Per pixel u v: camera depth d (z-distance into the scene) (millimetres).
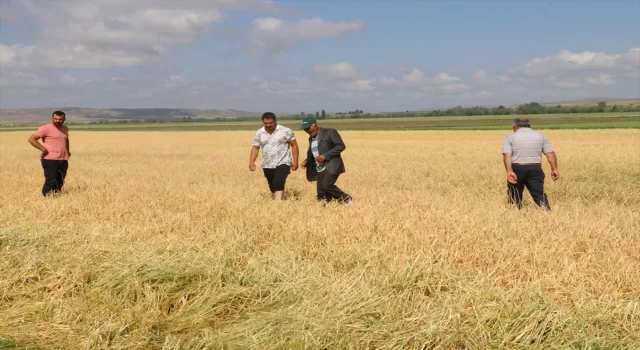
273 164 10562
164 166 21375
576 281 4973
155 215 8562
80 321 4590
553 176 9547
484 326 4168
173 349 4004
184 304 4824
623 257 5523
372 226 7016
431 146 33094
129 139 53062
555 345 3857
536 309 4309
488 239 6383
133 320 4461
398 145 34625
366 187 13336
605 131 49594
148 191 11516
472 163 21047
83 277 5449
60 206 9266
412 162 21812
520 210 8516
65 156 11625
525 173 9484
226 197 9984
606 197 12047
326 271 5539
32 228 7379
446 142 37938
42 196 11055
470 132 56656
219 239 6734
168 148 36406
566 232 6625
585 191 12883
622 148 26734
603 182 14859
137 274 5391
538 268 5355
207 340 4059
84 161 24594
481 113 185000
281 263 5746
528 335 3998
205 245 6559
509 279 5180
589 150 25547
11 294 5137
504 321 4191
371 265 5570
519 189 9758
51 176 11406
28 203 9781
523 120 9688
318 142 10039
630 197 11883
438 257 5785
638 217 7727
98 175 16969
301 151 32281
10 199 10539
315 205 9148
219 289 5066
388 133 57906
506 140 9672
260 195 11305
